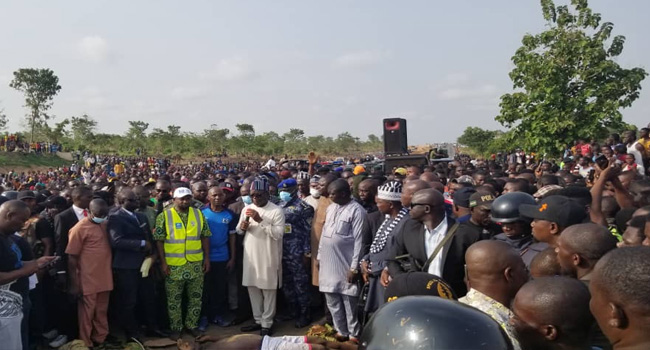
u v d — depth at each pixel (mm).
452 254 4074
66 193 8078
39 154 62312
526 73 12734
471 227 4168
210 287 7363
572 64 12367
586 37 12258
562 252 2814
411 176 7371
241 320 7426
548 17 12602
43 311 6379
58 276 6316
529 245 3973
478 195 4574
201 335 6824
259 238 6762
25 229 6336
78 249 6105
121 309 6473
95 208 6105
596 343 2215
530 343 2137
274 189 9195
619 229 4344
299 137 99125
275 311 7094
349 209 6195
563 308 2062
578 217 3416
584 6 12219
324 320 7246
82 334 6184
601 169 4910
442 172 13812
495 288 2635
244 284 6879
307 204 7551
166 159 66438
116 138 81562
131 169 43562
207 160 72562
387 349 1616
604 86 11977
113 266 6414
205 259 6984
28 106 75500
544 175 7109
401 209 5277
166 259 6699
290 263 7168
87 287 6117
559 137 12422
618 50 12250
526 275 2688
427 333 1585
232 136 83500
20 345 4555
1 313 4344
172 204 7078
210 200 7363
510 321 2277
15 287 4953
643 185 4949
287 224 7180
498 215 4082
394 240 4691
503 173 11062
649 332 1681
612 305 1760
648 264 1700
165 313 7086
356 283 6133
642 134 10695
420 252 4262
